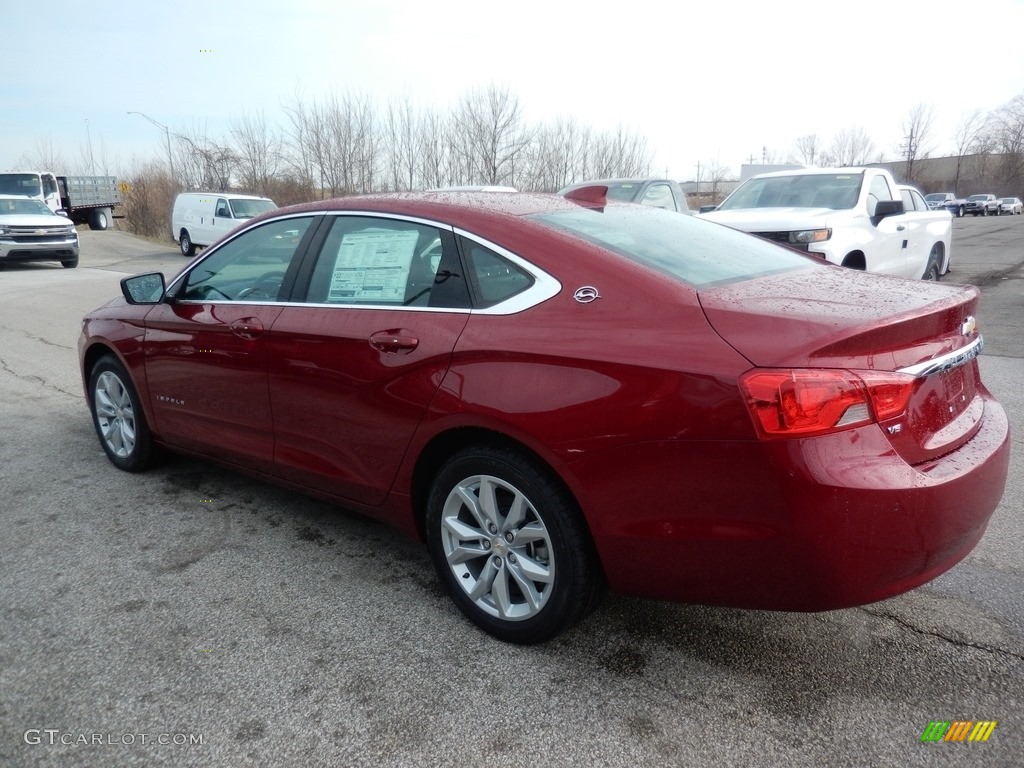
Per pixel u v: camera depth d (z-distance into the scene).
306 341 3.22
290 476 3.52
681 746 2.27
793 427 2.11
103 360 4.48
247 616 2.99
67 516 3.92
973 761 2.19
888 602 3.02
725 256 3.04
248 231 3.75
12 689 2.54
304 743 2.29
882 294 2.61
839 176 9.14
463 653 2.74
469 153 32.72
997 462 2.50
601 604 3.07
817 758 2.21
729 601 2.34
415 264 3.01
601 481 2.39
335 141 33.00
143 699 2.49
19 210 19.27
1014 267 14.45
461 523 2.88
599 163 34.06
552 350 2.49
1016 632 2.80
